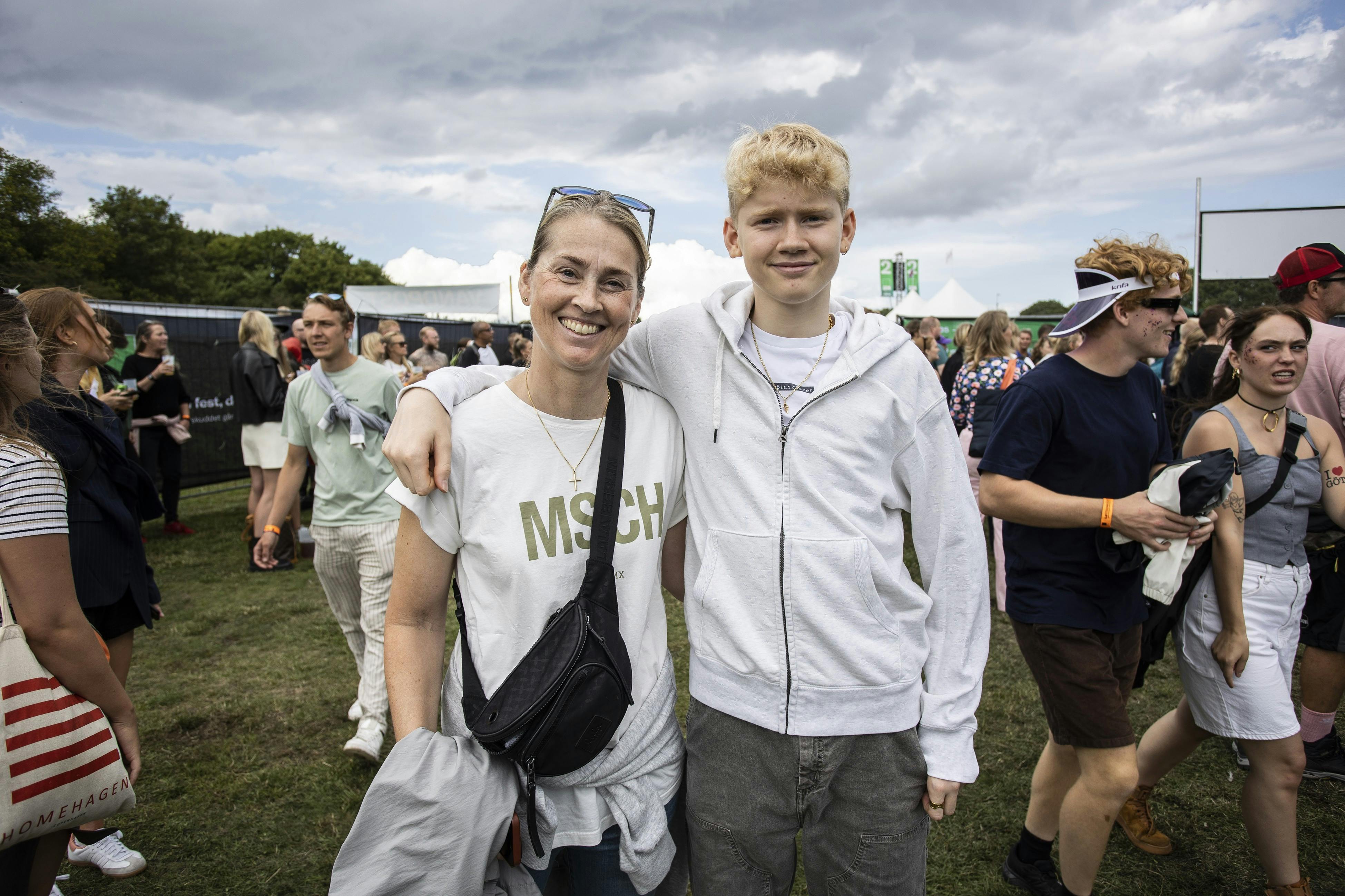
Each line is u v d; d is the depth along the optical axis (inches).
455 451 50.5
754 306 57.2
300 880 91.2
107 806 52.9
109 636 78.2
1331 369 109.5
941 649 56.2
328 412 114.7
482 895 48.0
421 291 630.5
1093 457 75.4
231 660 157.0
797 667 53.1
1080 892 78.3
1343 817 100.1
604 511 51.8
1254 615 83.4
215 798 107.8
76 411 71.6
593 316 48.1
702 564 55.3
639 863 53.2
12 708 47.8
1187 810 102.9
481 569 51.7
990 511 78.4
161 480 268.4
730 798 55.2
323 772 114.3
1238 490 78.5
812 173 49.2
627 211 49.1
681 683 143.4
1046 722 126.7
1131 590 76.7
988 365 200.7
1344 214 352.8
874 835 54.6
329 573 118.6
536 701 45.9
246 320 226.8
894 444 54.4
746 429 53.9
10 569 50.1
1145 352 74.6
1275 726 79.2
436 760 46.7
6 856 50.1
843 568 52.2
